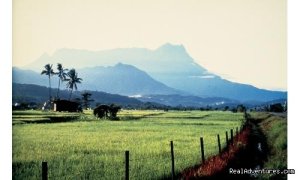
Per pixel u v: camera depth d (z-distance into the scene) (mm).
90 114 61469
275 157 24578
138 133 37219
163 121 53375
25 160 23562
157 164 21359
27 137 33438
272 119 43438
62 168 20844
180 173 19484
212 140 31719
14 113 59438
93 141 30906
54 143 29672
